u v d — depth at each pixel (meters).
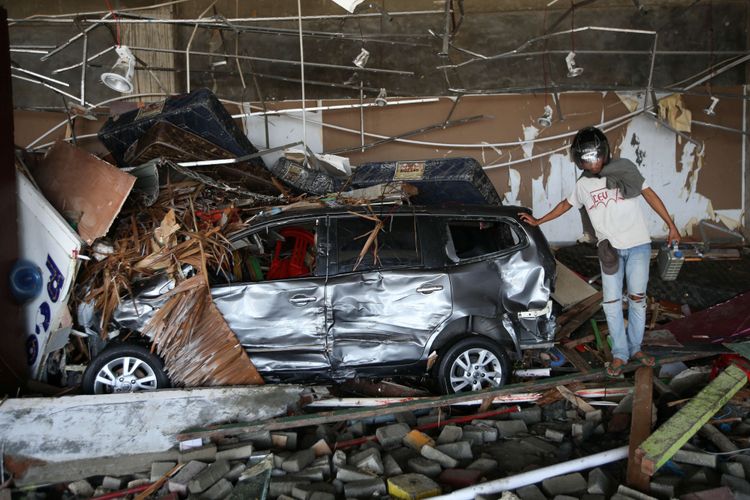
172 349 5.21
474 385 5.57
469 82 9.94
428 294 5.47
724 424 4.95
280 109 9.80
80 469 4.73
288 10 9.82
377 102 9.12
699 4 9.92
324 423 5.24
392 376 5.63
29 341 5.38
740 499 3.92
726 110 10.05
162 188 6.20
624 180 5.03
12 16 9.60
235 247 5.58
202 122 7.09
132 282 5.33
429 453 4.55
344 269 5.48
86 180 5.62
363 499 4.10
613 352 5.39
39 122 9.61
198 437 4.82
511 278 5.64
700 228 10.05
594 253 9.31
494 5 9.90
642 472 4.09
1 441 4.67
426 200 7.11
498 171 9.98
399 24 9.86
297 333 5.39
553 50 9.94
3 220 5.17
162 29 9.69
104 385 5.19
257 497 4.07
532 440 4.88
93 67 9.58
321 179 7.41
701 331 6.52
